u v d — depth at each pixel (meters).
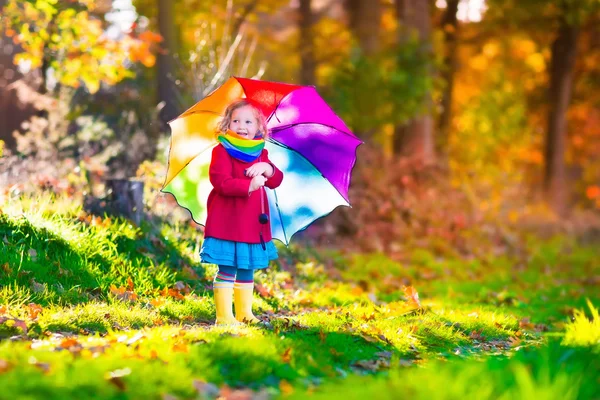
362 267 12.58
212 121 6.06
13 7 11.54
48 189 9.20
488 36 26.27
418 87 17.22
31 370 3.64
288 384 3.98
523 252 17.08
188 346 4.34
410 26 19.47
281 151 6.17
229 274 5.82
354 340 5.21
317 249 13.30
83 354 4.11
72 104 15.99
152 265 7.73
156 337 4.57
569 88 25.77
